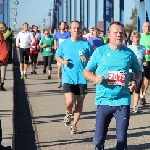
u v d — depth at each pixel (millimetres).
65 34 15594
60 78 15742
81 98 8312
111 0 28359
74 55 8227
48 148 7426
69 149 7348
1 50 11750
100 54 6066
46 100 12750
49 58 18828
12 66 22688
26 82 17609
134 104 10695
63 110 11008
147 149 7398
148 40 11688
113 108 6062
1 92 13281
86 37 16984
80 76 8234
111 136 8242
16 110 11156
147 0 18188
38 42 21125
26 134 8508
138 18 19766
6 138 7531
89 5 35250
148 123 9461
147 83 11734
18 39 18062
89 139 8039
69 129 8859
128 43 12562
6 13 30625
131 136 8312
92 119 9883
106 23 28469
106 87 6059
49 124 9375
